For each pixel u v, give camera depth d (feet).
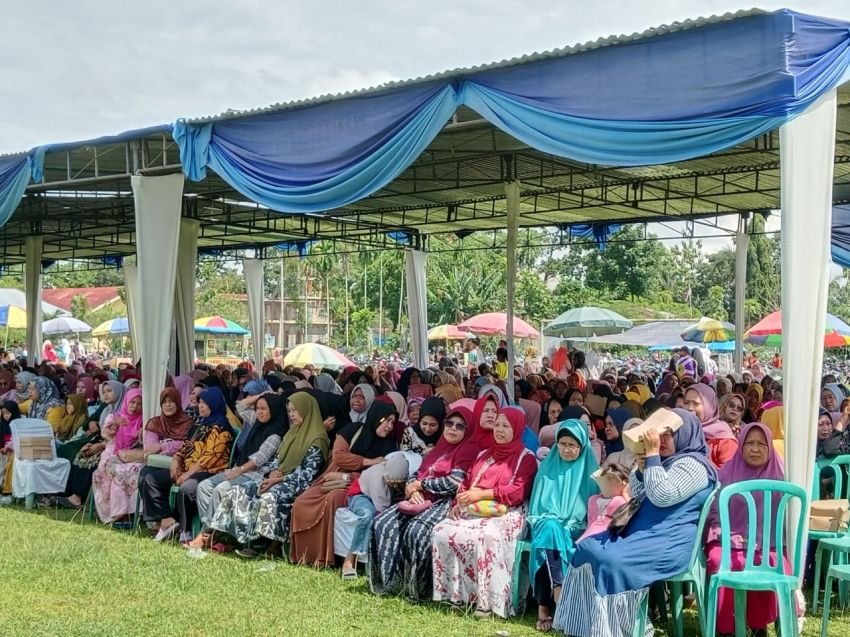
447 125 23.12
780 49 15.89
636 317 128.06
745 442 16.76
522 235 92.63
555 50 18.63
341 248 149.18
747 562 15.01
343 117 23.00
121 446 26.30
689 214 48.49
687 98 17.11
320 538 20.44
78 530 24.45
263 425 23.17
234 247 63.72
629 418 21.66
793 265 16.15
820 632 15.83
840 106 26.40
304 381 34.06
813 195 16.28
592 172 37.73
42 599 17.89
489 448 18.60
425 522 18.16
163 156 28.48
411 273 57.16
